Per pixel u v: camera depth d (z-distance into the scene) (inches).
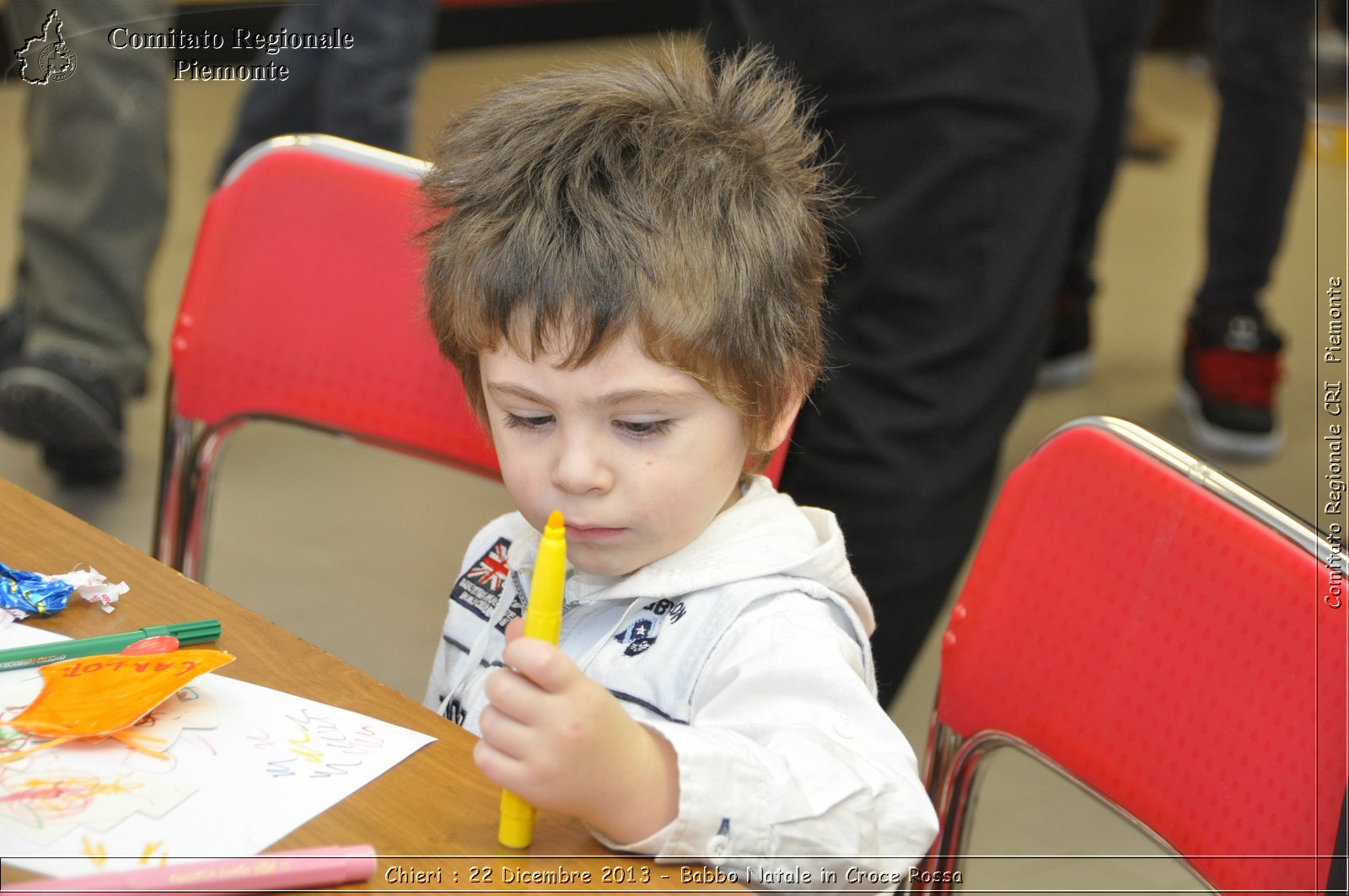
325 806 26.6
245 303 50.6
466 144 37.5
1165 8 247.1
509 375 33.7
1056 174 63.5
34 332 101.1
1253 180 118.1
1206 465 33.4
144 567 35.1
